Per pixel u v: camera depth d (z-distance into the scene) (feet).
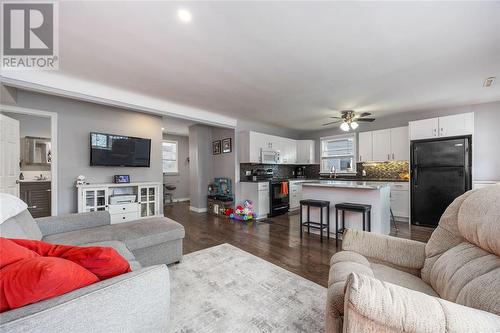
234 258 8.91
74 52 7.46
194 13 5.58
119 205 12.61
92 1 5.15
